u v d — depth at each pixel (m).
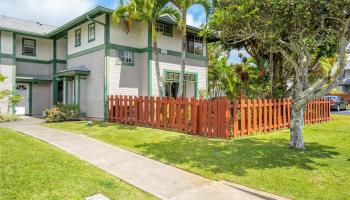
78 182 4.52
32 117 17.27
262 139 8.72
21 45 18.83
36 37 19.19
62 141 8.34
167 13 13.72
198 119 9.66
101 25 14.70
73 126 12.15
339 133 9.67
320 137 8.91
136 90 15.68
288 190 4.36
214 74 22.97
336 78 6.63
